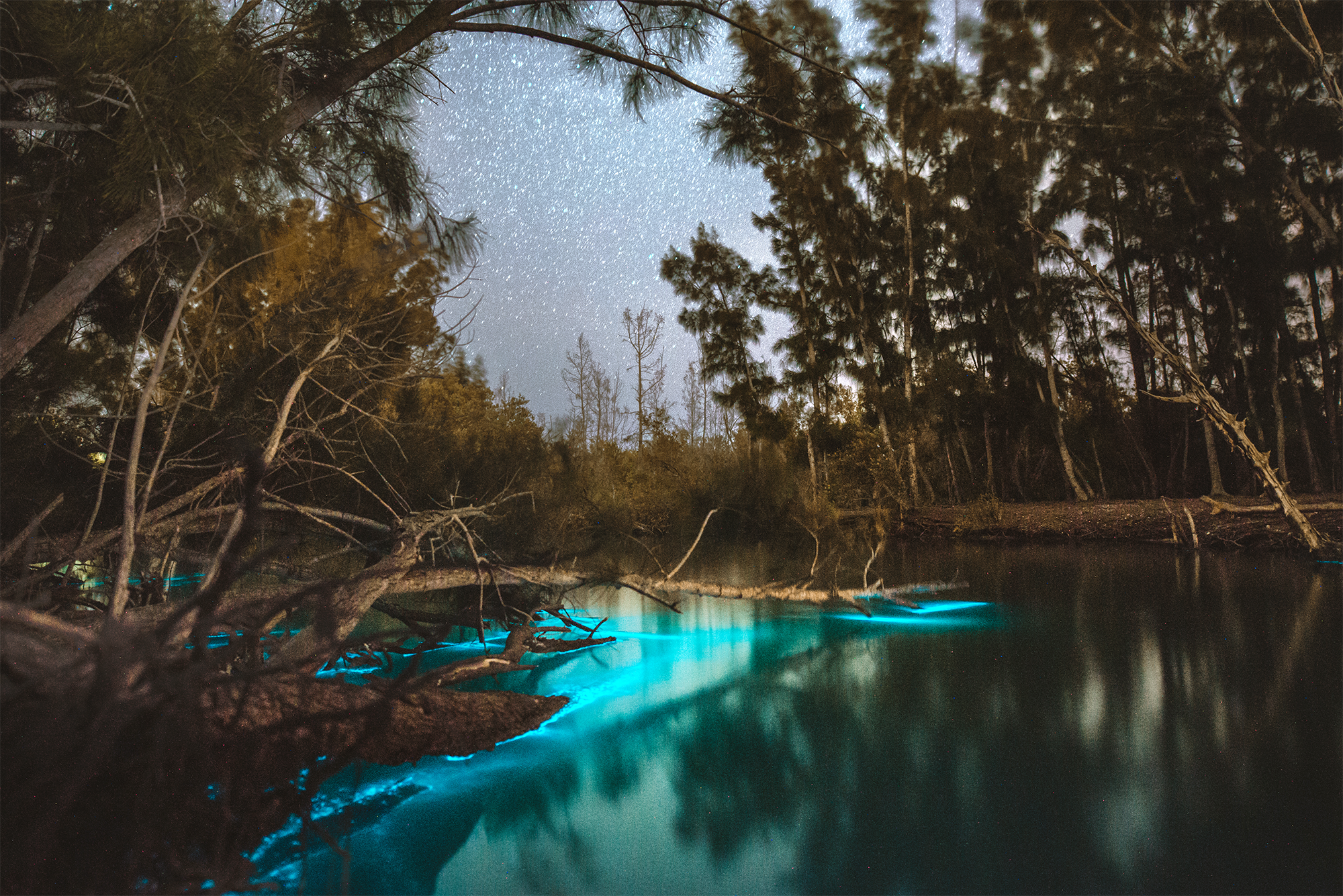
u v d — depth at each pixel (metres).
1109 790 2.53
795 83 6.22
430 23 4.67
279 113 3.83
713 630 6.15
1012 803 2.44
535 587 5.67
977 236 20.64
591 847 2.18
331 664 4.03
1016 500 23.86
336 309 4.56
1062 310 22.70
